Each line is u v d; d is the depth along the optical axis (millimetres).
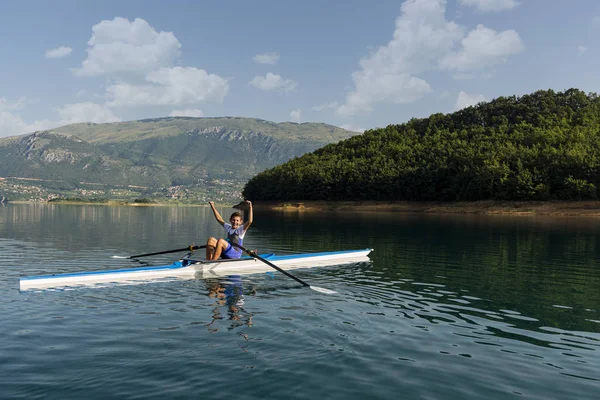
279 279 13078
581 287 12516
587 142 88250
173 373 6105
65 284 11953
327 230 35094
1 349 6969
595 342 7758
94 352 6867
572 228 38688
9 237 25812
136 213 75688
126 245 22156
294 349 7066
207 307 9641
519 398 5586
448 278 13758
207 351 6926
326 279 13266
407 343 7492
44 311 9227
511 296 11320
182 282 12438
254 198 136750
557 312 9766
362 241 25672
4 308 9445
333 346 7250
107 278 12664
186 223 44281
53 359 6582
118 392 5543
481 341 7703
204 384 5785
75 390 5586
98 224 39750
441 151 101938
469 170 83938
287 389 5676
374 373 6215
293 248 22047
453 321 8922
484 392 5734
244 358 6660
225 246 14625
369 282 12906
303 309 9547
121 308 9508
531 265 16531
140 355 6746
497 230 35594
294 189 114625
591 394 5727
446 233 32094
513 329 8453
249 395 5504
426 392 5695
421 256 18859
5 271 14273
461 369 6449
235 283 12383
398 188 94000
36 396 5410
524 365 6652
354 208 96625
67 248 20609
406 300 10664
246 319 8703
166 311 9281
